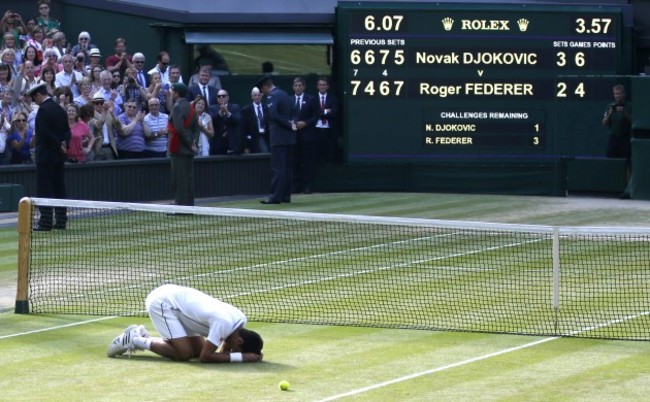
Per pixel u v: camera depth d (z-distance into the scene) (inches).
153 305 1009.5
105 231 1785.2
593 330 1147.9
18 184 2005.4
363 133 2373.3
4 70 2058.3
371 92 2369.6
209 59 2490.2
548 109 2379.4
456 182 2370.8
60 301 1291.8
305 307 1262.3
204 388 919.7
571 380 950.4
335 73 2460.6
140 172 2146.9
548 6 2379.4
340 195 2321.6
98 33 2492.6
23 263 1231.5
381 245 1678.2
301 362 1011.9
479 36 2372.0
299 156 2338.8
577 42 2385.6
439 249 1648.6
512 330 1151.0
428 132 2379.4
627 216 2016.5
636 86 2240.4
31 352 1049.5
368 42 2363.4
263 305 1272.1
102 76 2159.2
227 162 2274.9
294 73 2509.8
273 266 1507.1
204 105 2245.3
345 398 892.6
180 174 1956.2
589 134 2362.2
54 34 2273.6
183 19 2438.5
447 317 1211.2
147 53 2479.1
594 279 1419.8
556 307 1205.1
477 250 1640.0
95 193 2075.5
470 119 2380.7
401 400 888.3
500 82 2375.7
